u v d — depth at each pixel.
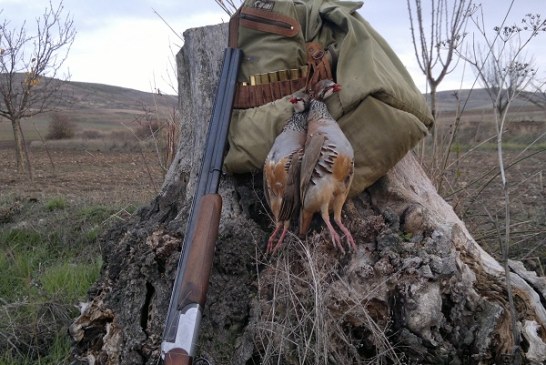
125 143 22.34
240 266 2.86
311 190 2.59
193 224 2.54
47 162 17.55
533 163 10.62
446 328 2.66
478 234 4.70
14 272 5.28
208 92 3.45
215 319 2.77
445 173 4.90
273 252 2.77
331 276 2.71
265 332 2.61
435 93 4.76
